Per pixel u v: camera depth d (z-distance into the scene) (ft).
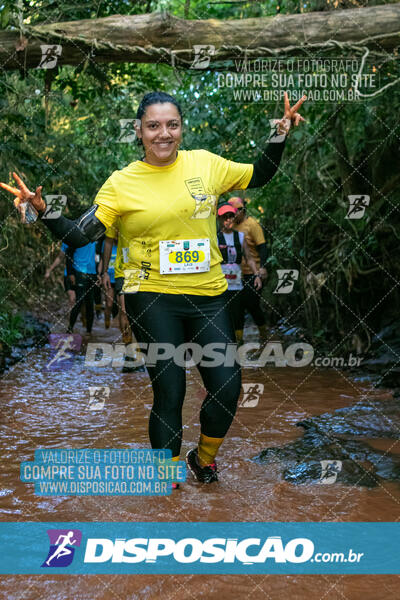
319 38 12.16
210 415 9.30
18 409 14.39
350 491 9.17
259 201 26.89
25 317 29.40
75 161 28.32
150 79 18.56
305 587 6.63
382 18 12.07
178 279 9.13
